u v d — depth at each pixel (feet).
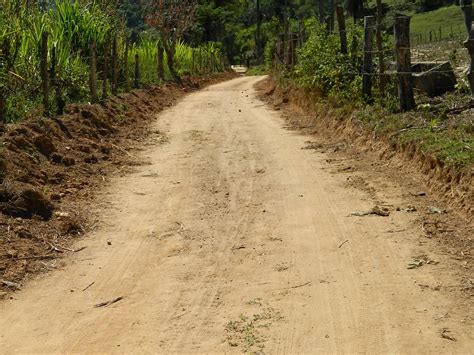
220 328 14.94
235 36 221.66
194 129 44.57
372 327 14.70
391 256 18.90
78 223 22.56
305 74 49.49
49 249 20.16
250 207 24.64
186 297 16.74
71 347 14.26
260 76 122.11
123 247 20.65
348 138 35.88
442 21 130.41
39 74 39.47
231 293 16.88
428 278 17.17
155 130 44.09
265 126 45.11
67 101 41.81
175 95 71.97
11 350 14.19
